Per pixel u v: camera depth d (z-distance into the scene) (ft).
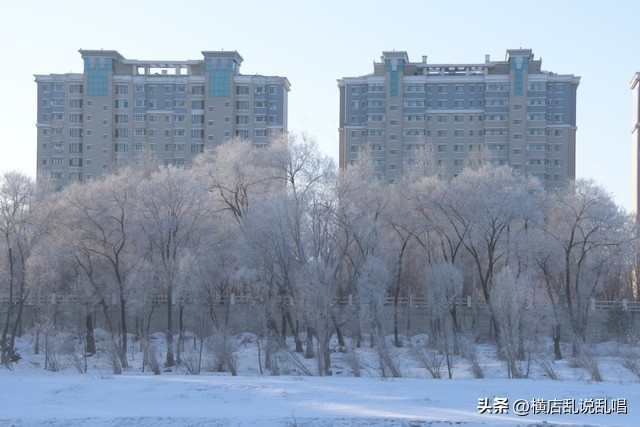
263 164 244.83
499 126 469.57
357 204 233.14
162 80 477.77
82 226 238.89
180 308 222.07
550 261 245.04
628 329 240.12
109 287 237.86
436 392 127.75
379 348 172.04
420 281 275.80
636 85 482.69
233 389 133.59
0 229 232.12
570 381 148.05
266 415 111.14
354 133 484.33
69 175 475.31
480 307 260.83
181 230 235.61
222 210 249.34
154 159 360.07
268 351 190.49
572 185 248.11
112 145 476.13
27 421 111.14
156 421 109.19
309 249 217.56
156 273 226.99
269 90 474.08
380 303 209.15
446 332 206.59
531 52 472.85
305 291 189.88
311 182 229.04
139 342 243.40
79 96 480.23
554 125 470.80
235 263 238.89
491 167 258.57
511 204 233.76
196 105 474.49
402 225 253.03
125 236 234.58
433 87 479.41
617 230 242.78
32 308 261.03
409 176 289.33
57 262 233.35
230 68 472.44
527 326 212.23
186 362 190.80
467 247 242.37
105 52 477.77
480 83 475.31
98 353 225.15
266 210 215.92
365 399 122.42
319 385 136.46
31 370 194.90
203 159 276.62
